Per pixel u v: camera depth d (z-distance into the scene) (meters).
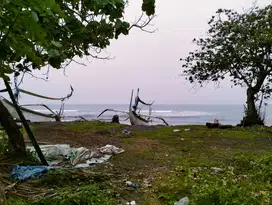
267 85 11.58
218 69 11.60
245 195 3.78
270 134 9.16
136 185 4.38
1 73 1.25
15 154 5.15
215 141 7.98
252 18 10.84
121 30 1.85
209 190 3.79
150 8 1.71
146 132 9.55
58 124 11.36
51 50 1.34
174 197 3.94
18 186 3.96
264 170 5.02
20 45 1.11
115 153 6.39
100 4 1.47
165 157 6.23
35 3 0.97
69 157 5.82
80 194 3.64
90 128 10.33
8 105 8.22
